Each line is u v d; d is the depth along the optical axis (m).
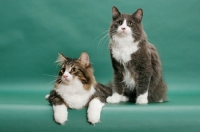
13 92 4.43
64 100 3.09
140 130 3.13
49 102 3.37
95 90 3.26
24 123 3.12
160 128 3.14
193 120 3.14
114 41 3.42
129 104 3.37
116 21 3.44
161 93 3.69
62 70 3.14
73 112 3.09
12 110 3.14
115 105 3.26
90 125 3.08
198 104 3.37
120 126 3.12
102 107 3.14
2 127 3.13
